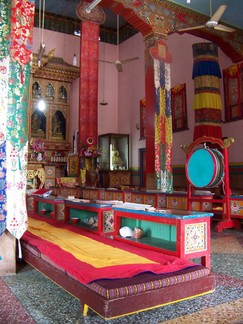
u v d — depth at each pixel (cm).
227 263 416
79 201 495
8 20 358
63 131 1509
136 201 870
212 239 592
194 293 267
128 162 1527
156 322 243
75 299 288
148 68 947
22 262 406
